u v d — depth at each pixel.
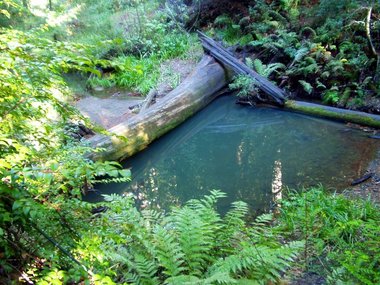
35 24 6.43
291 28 9.53
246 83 8.29
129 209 3.06
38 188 1.57
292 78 8.62
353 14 8.16
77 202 1.67
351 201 4.11
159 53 10.12
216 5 11.18
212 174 5.87
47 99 1.64
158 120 6.79
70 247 1.77
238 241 3.29
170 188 5.53
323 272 3.06
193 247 2.89
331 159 5.75
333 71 7.91
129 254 2.86
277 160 6.05
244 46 9.79
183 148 7.04
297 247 2.99
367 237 3.32
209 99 8.59
